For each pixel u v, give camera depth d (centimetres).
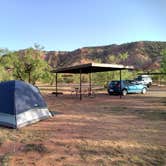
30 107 1146
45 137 901
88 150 752
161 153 723
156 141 841
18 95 1112
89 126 1073
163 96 2438
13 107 1077
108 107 1659
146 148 769
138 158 683
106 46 14088
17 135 937
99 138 880
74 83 5725
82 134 936
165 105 1728
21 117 1083
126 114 1372
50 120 1211
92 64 2019
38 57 3347
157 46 12169
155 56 11219
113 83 2667
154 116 1302
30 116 1132
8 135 938
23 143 831
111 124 1109
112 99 2194
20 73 3281
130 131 978
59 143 825
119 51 12762
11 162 659
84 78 5969
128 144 809
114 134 933
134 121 1173
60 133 954
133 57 11438
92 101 2039
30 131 996
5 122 1084
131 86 2692
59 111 1487
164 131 974
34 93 1207
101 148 770
